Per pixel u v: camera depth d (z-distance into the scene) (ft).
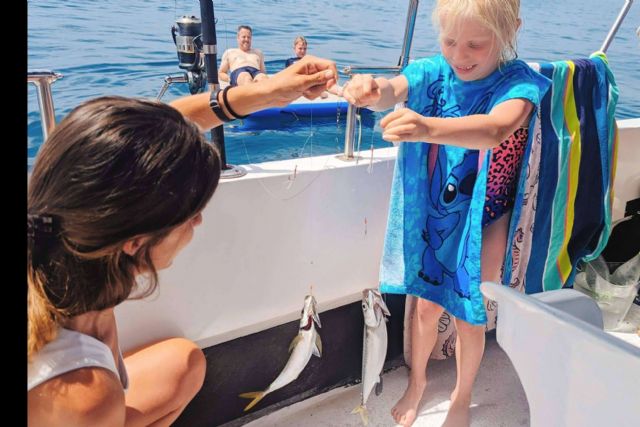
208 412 4.90
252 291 4.71
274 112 12.65
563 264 6.01
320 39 33.04
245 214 4.41
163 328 4.30
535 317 2.65
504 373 5.97
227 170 4.41
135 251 2.32
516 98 4.04
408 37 5.48
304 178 4.64
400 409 5.27
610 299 6.69
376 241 5.43
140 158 2.08
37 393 2.38
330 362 5.57
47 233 2.10
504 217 4.84
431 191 4.85
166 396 3.81
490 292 2.95
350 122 5.08
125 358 4.00
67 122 2.17
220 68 18.76
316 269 5.08
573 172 5.62
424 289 5.07
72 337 2.50
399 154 4.77
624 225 7.29
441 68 4.65
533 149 5.18
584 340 2.40
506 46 4.11
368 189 5.14
